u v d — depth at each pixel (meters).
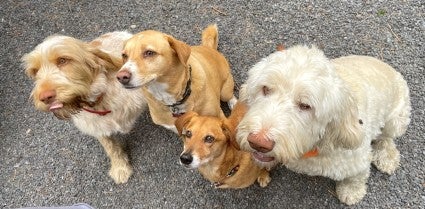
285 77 0.53
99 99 0.76
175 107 0.75
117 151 0.87
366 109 0.64
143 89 0.74
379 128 0.71
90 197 0.89
